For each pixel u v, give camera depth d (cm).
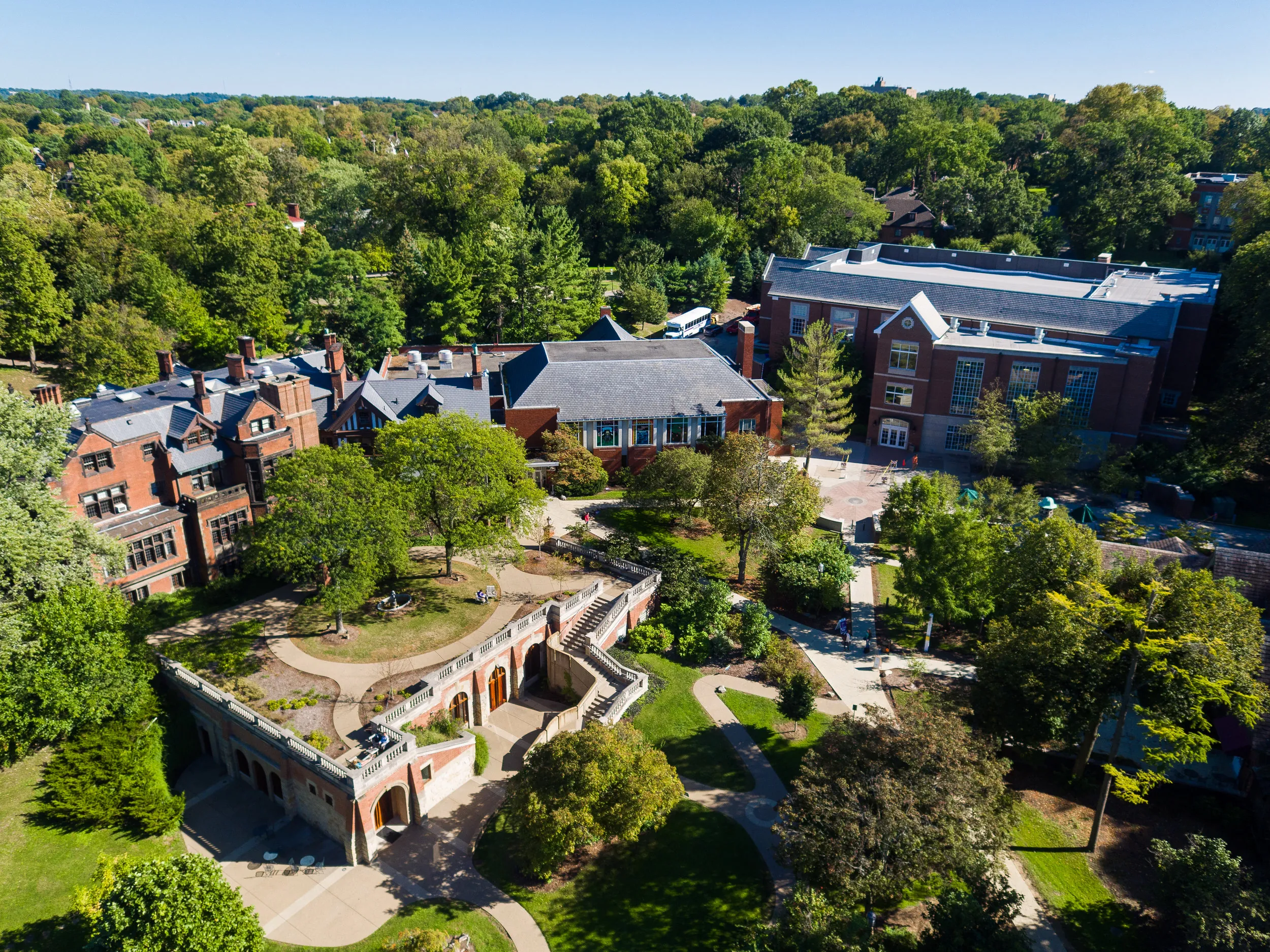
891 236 16150
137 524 6091
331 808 4669
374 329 10688
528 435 8550
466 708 5622
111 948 3462
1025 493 6919
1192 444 8650
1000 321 10056
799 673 5428
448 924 4212
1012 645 4609
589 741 4334
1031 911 4072
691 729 5422
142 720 5056
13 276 9238
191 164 18075
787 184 16325
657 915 4194
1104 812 4719
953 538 5984
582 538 7400
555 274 12119
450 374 9444
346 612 6100
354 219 14312
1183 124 18738
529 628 5953
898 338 9481
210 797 5134
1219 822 4625
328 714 5050
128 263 10425
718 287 14825
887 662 6066
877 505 8412
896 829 3538
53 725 4666
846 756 3941
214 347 10175
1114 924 4022
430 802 5009
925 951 3653
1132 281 11069
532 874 4444
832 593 6556
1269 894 3719
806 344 10294
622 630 6347
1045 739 4559
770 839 4597
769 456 7775
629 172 16438
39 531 4853
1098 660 4300
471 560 6956
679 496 7650
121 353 8600
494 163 13588
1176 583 4331
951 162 18225
